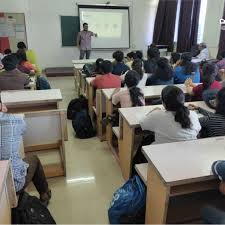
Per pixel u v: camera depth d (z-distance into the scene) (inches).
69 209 82.7
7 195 55.9
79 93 195.9
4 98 99.2
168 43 306.5
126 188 73.9
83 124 130.6
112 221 73.1
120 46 309.1
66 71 275.7
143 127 76.7
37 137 92.1
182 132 68.7
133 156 88.1
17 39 278.1
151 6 302.8
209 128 73.9
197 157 60.3
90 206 84.1
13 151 62.6
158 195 59.9
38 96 102.4
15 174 63.1
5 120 61.1
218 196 70.7
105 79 125.9
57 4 279.0
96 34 295.9
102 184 95.3
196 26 288.5
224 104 71.9
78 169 104.4
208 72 107.2
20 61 165.3
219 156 60.9
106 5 291.0
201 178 53.7
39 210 65.4
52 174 98.3
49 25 283.7
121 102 101.3
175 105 67.9
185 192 58.6
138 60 141.4
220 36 255.1
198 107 92.0
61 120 92.5
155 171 57.9
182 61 149.6
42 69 293.6
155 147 64.4
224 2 248.7
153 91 116.8
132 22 304.8
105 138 128.6
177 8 298.5
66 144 125.3
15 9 268.1
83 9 286.5
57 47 293.7
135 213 71.0
